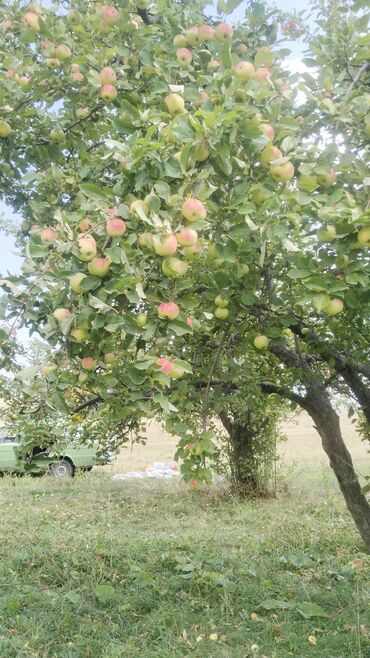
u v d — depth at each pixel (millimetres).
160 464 16297
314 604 4672
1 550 6316
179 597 5078
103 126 3783
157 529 8211
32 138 4223
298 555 6016
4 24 3949
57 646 4105
